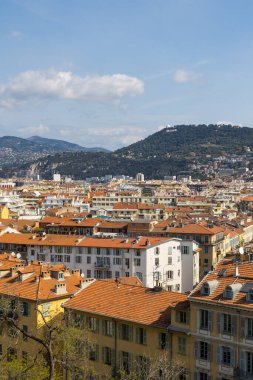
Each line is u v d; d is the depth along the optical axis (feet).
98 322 285.64
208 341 247.50
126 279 363.76
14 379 187.52
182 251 554.46
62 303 307.58
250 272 259.60
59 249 565.53
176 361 241.76
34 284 327.47
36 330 270.05
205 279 268.41
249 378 231.50
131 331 271.69
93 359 284.61
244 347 235.61
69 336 231.30
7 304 260.21
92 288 312.50
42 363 217.77
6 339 277.23
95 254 548.72
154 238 550.77
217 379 243.40
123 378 239.50
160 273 533.96
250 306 232.94
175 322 257.55
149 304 278.67
